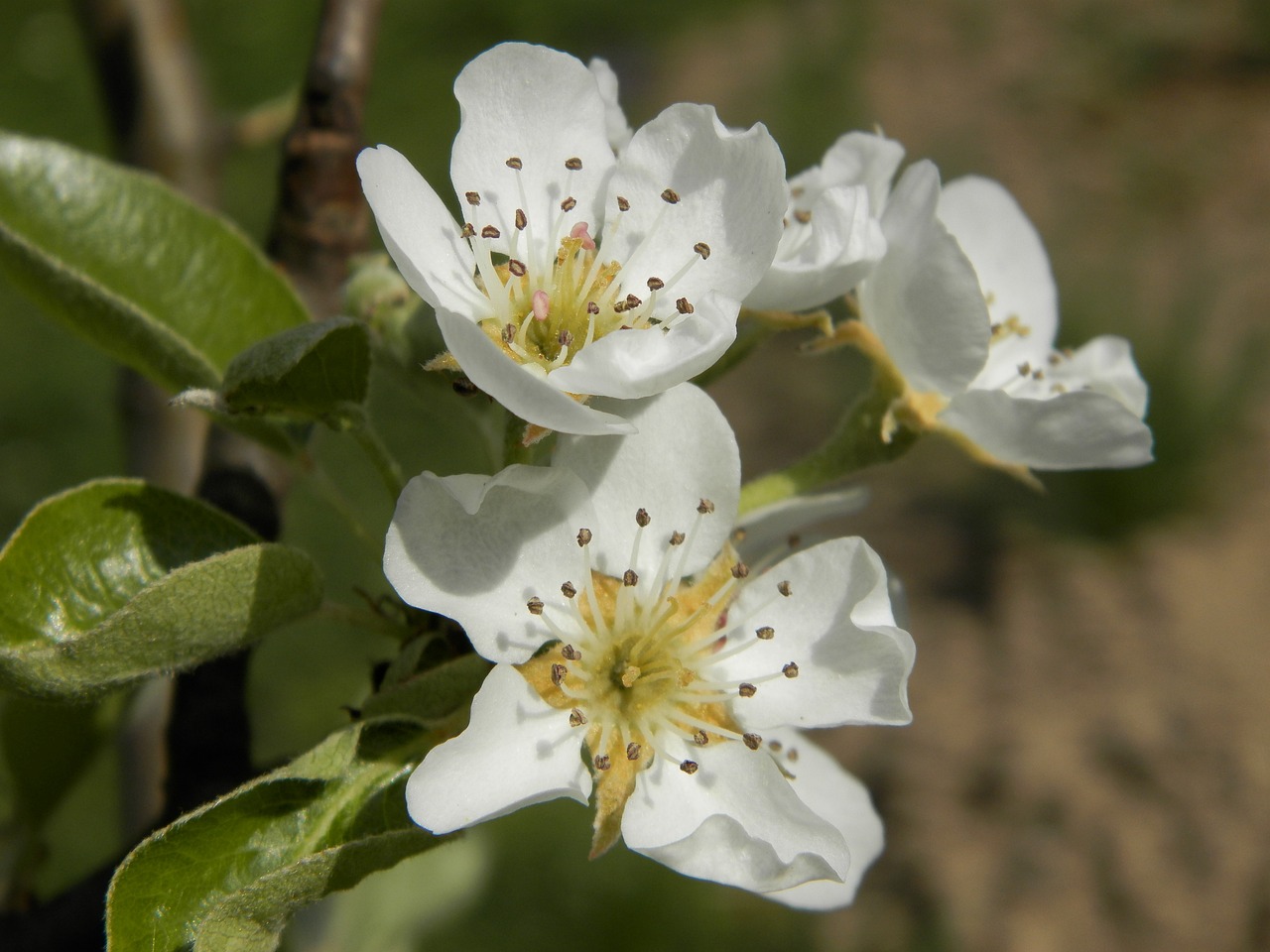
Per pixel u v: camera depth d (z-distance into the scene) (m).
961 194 0.15
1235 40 0.69
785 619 0.11
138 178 0.13
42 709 0.14
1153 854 0.36
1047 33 0.72
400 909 0.18
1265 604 0.43
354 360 0.11
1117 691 0.40
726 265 0.11
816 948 0.35
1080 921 0.35
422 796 0.10
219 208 0.18
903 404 0.12
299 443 0.13
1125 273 0.53
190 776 0.12
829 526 0.46
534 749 0.11
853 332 0.12
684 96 0.66
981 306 0.12
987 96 0.67
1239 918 0.35
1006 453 0.12
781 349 0.54
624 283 0.11
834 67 0.68
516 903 0.33
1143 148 0.62
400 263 0.10
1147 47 0.70
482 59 0.11
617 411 0.11
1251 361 0.48
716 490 0.11
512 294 0.11
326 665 0.35
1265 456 0.47
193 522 0.11
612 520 0.11
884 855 0.37
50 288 0.12
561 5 0.68
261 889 0.10
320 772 0.10
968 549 0.45
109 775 0.33
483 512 0.11
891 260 0.12
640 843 0.11
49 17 0.59
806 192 0.12
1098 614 0.43
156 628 0.10
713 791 0.11
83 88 0.56
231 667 0.12
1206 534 0.45
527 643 0.11
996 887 0.36
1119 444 0.12
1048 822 0.37
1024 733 0.39
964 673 0.41
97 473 0.43
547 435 0.11
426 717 0.11
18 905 0.14
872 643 0.11
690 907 0.34
